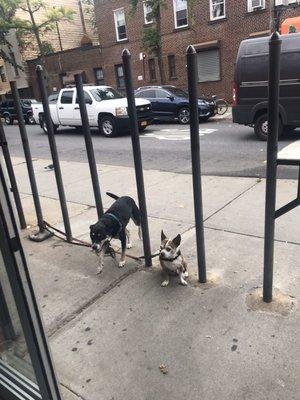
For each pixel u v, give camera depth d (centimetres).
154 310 329
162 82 2134
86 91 1455
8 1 2848
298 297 329
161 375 261
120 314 329
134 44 2464
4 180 179
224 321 307
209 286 356
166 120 1681
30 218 583
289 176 685
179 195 641
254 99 1037
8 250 186
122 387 255
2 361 236
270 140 280
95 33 3694
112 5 2483
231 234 462
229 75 2142
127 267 405
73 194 704
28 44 3294
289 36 944
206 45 2141
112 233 392
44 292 372
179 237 356
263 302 325
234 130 1316
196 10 2134
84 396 250
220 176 740
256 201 573
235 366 262
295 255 399
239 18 2019
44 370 208
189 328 303
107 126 1415
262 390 242
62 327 319
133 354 282
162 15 2256
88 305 346
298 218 488
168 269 360
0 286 216
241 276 368
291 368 257
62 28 3569
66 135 1583
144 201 378
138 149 356
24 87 3384
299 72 948
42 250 462
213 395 242
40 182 817
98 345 295
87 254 443
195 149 318
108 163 969
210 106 1590
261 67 1001
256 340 284
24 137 463
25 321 200
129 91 333
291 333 288
